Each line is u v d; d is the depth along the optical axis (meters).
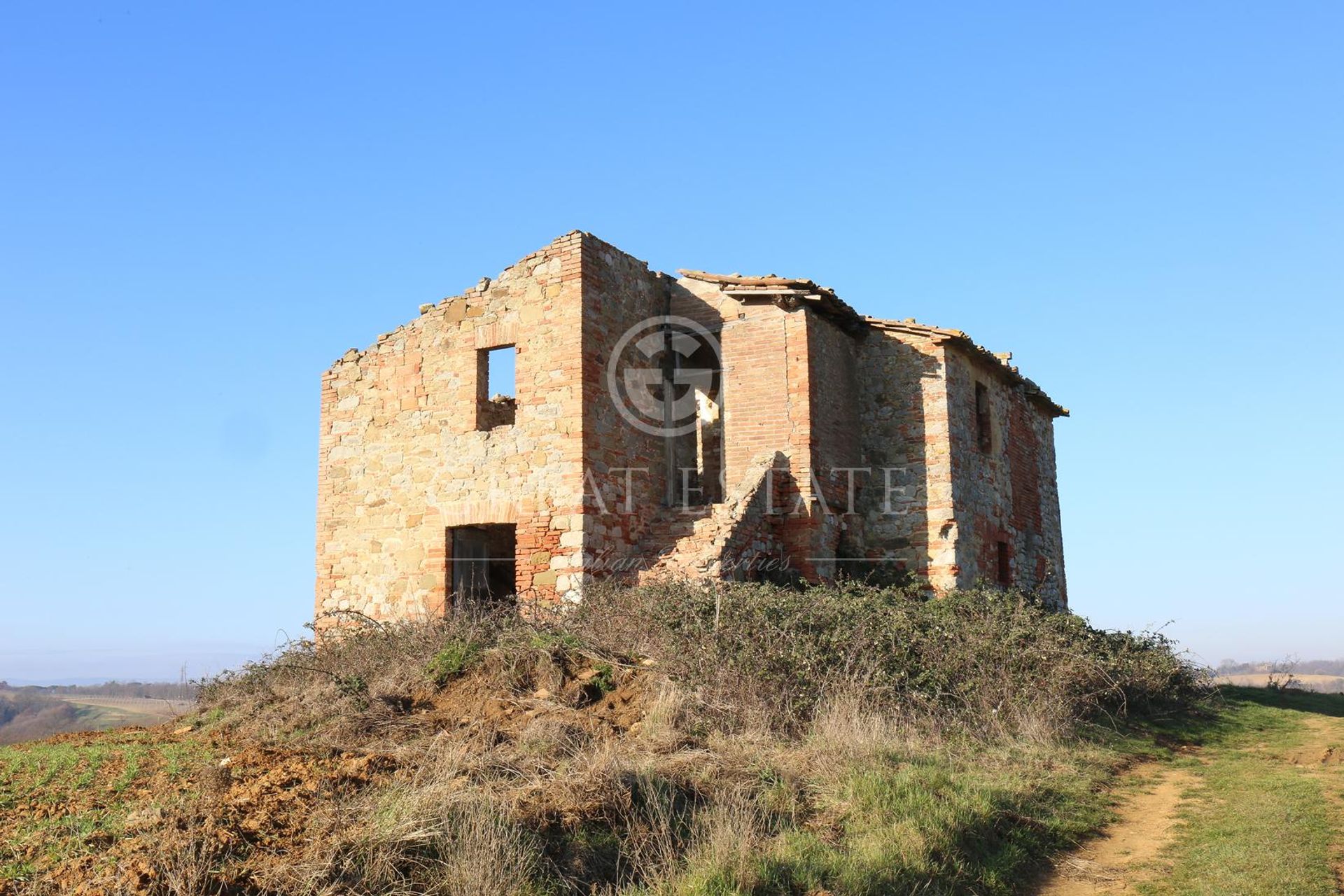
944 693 11.91
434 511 17.30
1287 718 15.45
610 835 7.20
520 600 14.82
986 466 19.73
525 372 16.72
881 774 8.95
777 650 11.30
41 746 10.96
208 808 7.04
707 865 6.73
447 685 11.20
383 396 18.33
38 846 6.76
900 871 7.21
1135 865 8.09
